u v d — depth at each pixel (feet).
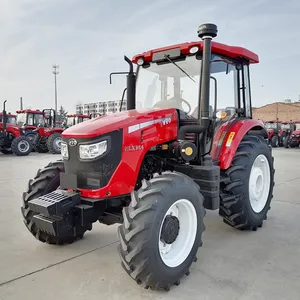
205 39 9.49
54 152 44.09
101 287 7.99
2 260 9.54
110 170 8.63
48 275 8.60
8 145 43.09
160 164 10.23
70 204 8.59
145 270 7.40
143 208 7.50
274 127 67.62
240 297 7.56
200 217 8.73
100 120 9.32
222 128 11.57
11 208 15.17
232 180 11.47
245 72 13.00
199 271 8.88
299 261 9.49
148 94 11.73
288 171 27.73
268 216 14.07
